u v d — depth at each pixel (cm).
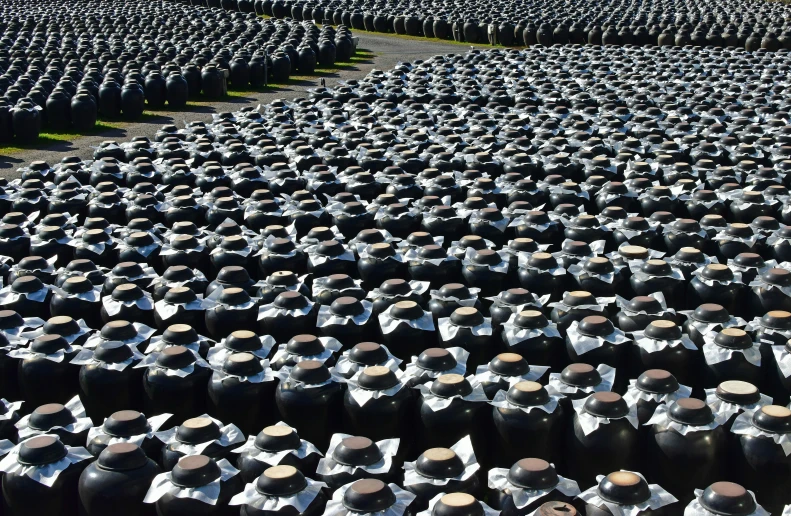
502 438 618
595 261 859
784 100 1712
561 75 2083
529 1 3894
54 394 720
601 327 723
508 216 1055
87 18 3319
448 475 543
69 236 984
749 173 1220
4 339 742
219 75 2403
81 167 1248
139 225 1000
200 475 541
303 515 517
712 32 2925
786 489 587
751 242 948
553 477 541
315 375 657
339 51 3070
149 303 823
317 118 1631
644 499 520
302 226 1038
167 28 3197
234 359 679
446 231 1015
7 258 943
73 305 823
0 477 582
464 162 1279
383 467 555
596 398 609
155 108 2273
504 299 788
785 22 3052
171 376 680
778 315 743
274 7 4069
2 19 3259
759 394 629
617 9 3581
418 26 3666
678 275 852
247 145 1408
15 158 1728
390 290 805
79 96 1973
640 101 1722
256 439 581
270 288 827
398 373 675
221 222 1057
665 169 1227
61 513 576
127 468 557
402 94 1888
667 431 596
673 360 705
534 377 660
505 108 1714
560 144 1385
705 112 1633
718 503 509
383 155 1325
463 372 668
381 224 1032
